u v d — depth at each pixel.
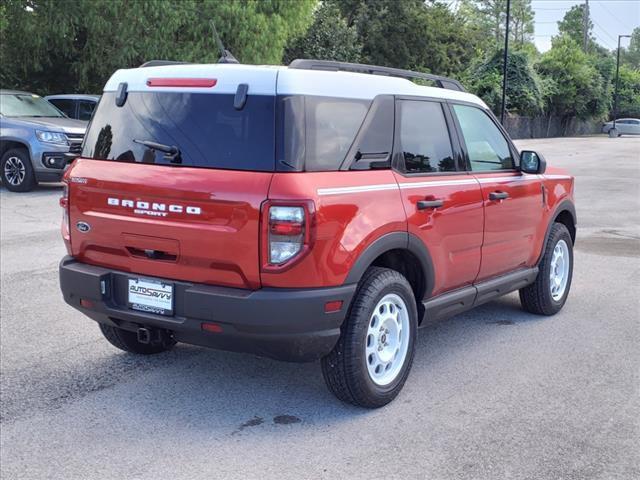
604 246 10.05
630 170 23.97
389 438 4.00
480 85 48.34
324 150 4.00
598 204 14.86
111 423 4.19
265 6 22.86
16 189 14.24
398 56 47.97
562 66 57.22
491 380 4.91
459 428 4.14
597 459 3.78
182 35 22.31
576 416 4.32
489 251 5.38
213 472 3.62
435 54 49.25
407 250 4.46
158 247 4.12
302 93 3.96
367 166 4.25
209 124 4.05
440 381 4.88
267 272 3.80
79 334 5.82
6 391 4.64
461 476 3.59
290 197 3.76
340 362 4.13
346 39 39.19
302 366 5.15
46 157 13.91
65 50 21.98
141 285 4.22
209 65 4.19
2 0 20.50
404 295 4.46
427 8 49.59
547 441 3.98
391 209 4.29
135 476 3.58
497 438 4.01
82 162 4.55
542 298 6.37
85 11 20.97
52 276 7.62
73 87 24.30
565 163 27.34
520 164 5.79
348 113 4.20
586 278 8.05
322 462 3.72
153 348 5.37
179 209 4.01
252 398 4.56
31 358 5.26
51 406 4.42
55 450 3.86
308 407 4.42
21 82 23.61
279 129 3.86
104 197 4.34
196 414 4.32
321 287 3.87
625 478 3.58
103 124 4.52
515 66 50.28
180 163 4.09
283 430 4.10
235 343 3.95
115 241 4.31
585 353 5.50
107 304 4.35
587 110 61.41
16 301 6.69
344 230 3.95
